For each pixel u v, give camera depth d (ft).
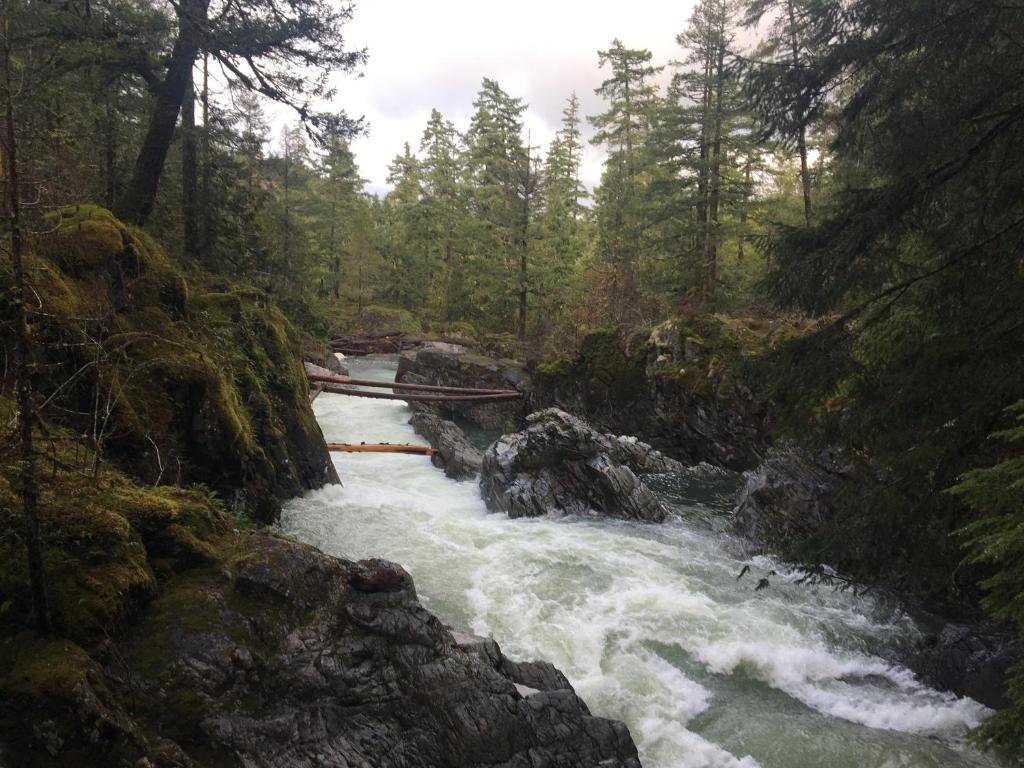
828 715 22.21
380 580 17.17
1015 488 11.66
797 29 23.15
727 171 88.22
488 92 136.05
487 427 75.46
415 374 86.74
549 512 41.37
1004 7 17.06
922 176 19.31
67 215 27.45
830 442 23.75
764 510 38.04
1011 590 11.89
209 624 14.11
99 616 12.65
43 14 32.78
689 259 83.35
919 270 21.94
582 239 158.10
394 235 173.17
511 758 15.84
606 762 16.72
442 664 16.39
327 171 149.28
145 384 26.08
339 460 52.54
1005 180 18.99
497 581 30.27
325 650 15.16
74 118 34.06
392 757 14.42
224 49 41.19
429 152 163.12
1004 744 11.96
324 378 64.59
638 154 106.63
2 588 12.14
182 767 11.76
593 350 71.77
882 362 23.06
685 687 23.17
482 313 151.12
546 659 24.29
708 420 58.54
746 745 20.43
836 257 20.36
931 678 24.13
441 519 38.40
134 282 26.27
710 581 31.53
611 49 107.55
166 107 43.11
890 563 22.17
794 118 22.45
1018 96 18.76
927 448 19.62
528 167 114.73
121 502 15.75
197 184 57.72
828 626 27.58
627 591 29.96
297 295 82.79
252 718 13.38
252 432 33.71
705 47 78.18
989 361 18.51
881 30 20.16
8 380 12.35
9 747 10.43
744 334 61.72
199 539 16.22
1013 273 19.75
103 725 11.19
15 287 11.01
